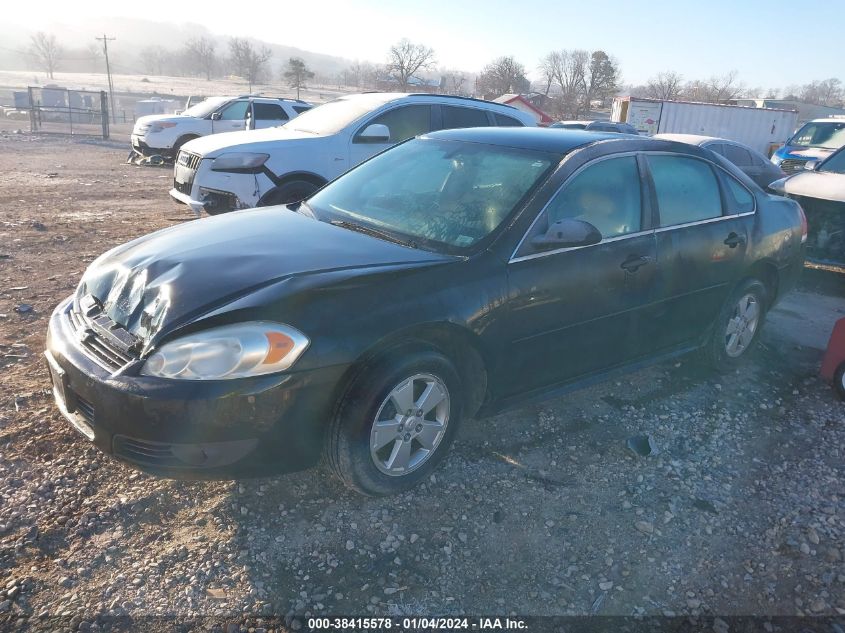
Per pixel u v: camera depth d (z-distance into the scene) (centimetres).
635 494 337
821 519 323
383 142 820
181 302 279
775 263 481
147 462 271
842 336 443
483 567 284
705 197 438
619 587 278
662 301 405
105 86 10550
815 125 1709
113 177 1466
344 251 324
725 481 353
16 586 255
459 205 364
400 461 309
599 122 2452
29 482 313
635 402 433
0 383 404
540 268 340
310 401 278
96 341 290
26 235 796
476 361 335
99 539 283
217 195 756
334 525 300
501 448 370
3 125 3167
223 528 294
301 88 12662
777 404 442
